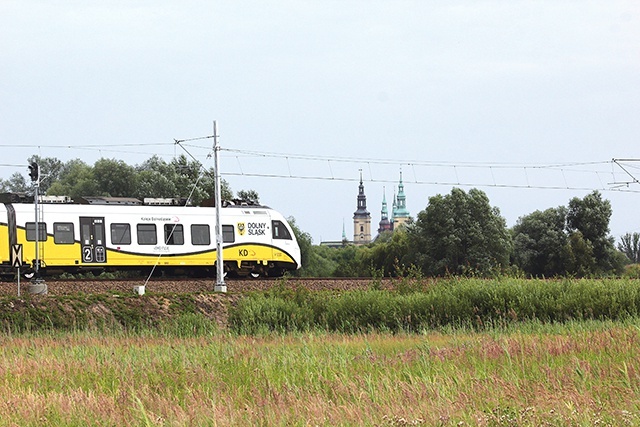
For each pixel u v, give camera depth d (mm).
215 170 76562
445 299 58250
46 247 75438
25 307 57938
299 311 59656
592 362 31359
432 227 137875
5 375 32125
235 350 38656
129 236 79812
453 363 32781
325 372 31031
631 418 22297
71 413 25203
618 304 55531
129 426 23719
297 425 23281
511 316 55781
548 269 149750
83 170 158625
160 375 31875
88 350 40594
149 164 163625
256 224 87750
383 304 58812
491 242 137125
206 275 87000
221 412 24328
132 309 61406
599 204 152375
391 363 33781
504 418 22453
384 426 22688
